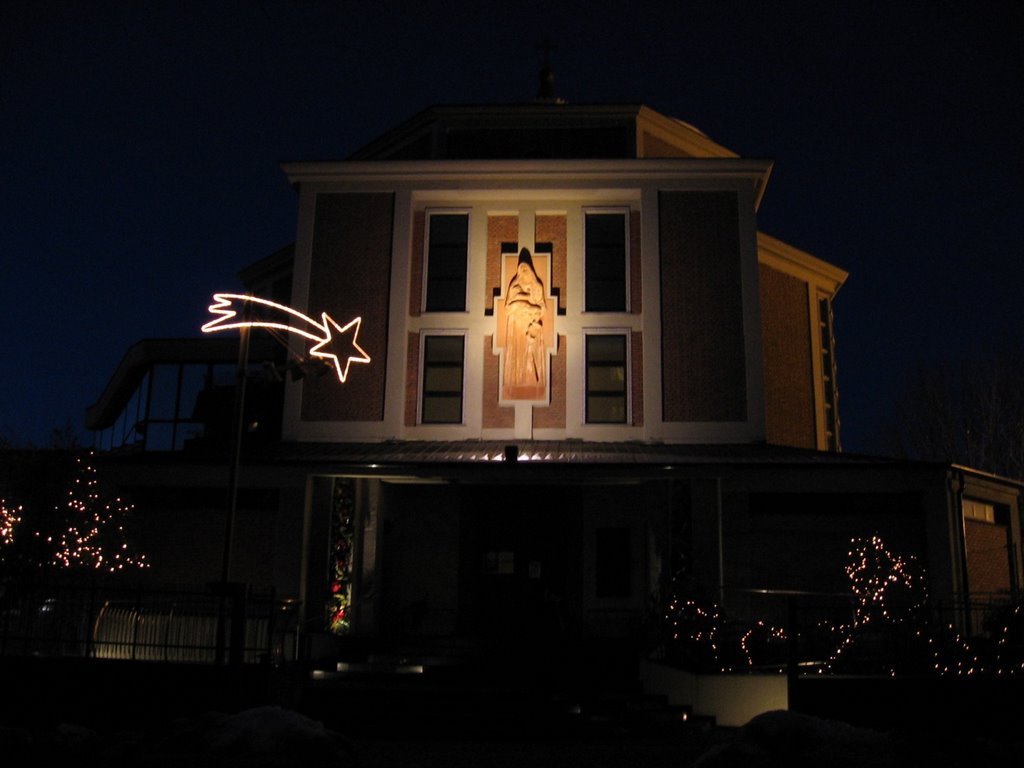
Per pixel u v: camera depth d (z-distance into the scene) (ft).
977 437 131.95
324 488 68.23
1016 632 53.47
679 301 77.00
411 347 77.92
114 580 59.06
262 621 58.49
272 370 59.72
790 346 93.20
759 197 85.66
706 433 74.49
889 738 37.91
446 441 75.36
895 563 65.82
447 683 57.36
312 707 51.34
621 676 60.85
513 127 86.58
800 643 58.18
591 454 69.46
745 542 65.98
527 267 77.71
